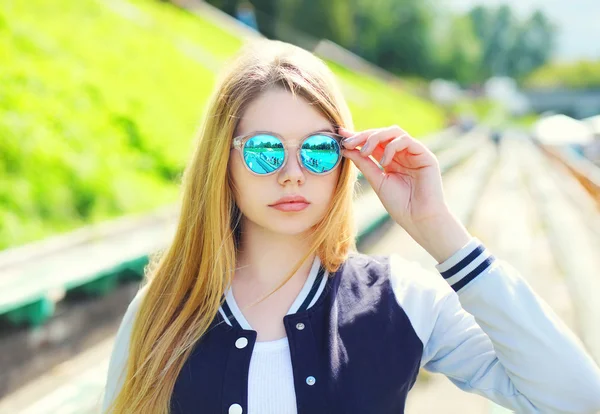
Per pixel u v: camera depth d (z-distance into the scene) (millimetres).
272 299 1553
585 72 108062
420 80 73188
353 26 64750
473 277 1409
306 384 1409
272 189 1437
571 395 1341
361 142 1491
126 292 5703
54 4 12203
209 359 1469
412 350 1486
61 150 7688
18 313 4594
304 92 1437
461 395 3785
